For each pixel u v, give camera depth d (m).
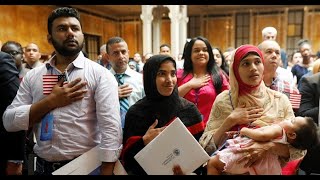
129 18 19.33
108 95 2.17
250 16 18.00
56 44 2.19
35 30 13.62
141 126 2.26
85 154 2.12
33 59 5.49
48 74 2.25
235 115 2.19
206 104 2.98
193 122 2.31
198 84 3.02
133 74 3.58
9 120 2.20
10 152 2.54
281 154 2.04
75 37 2.18
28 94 2.29
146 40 14.08
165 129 2.01
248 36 18.17
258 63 2.23
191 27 19.45
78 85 2.12
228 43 18.62
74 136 2.15
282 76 3.16
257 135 2.02
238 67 2.24
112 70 3.55
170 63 2.27
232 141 2.10
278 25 17.44
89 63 2.25
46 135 2.13
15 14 12.65
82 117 2.16
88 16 17.02
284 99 2.28
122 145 2.25
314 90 3.02
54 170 2.18
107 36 18.73
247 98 2.23
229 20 18.48
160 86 2.24
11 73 2.49
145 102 2.32
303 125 1.99
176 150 1.98
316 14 16.44
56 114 2.14
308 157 2.68
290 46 17.25
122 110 3.11
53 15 2.19
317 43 16.55
